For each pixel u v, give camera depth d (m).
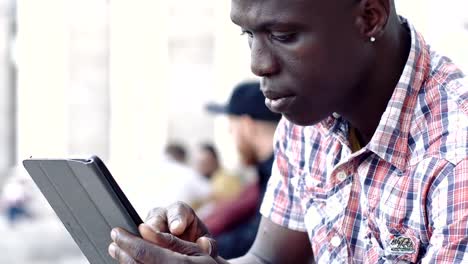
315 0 1.54
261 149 3.22
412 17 5.06
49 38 12.23
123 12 12.37
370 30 1.61
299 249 2.01
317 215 1.83
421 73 1.69
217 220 3.18
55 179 1.59
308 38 1.56
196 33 12.40
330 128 1.79
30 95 12.21
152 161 11.95
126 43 12.36
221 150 11.02
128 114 12.33
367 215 1.73
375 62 1.66
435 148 1.63
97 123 12.32
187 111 12.32
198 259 1.55
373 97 1.69
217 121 11.69
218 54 12.31
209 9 12.37
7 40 12.21
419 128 1.67
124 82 12.35
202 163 6.26
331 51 1.57
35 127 12.19
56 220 10.64
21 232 10.27
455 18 4.42
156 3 12.41
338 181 1.77
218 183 5.62
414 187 1.66
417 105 1.68
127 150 12.27
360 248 1.75
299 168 1.90
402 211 1.67
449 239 1.56
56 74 12.25
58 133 12.25
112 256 1.57
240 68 12.18
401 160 1.68
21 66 12.18
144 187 10.56
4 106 12.16
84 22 12.29
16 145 12.12
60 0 12.19
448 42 4.05
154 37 12.39
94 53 12.35
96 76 12.34
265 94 1.62
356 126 1.75
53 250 10.15
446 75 1.69
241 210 3.21
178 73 12.41
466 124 1.60
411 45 1.69
